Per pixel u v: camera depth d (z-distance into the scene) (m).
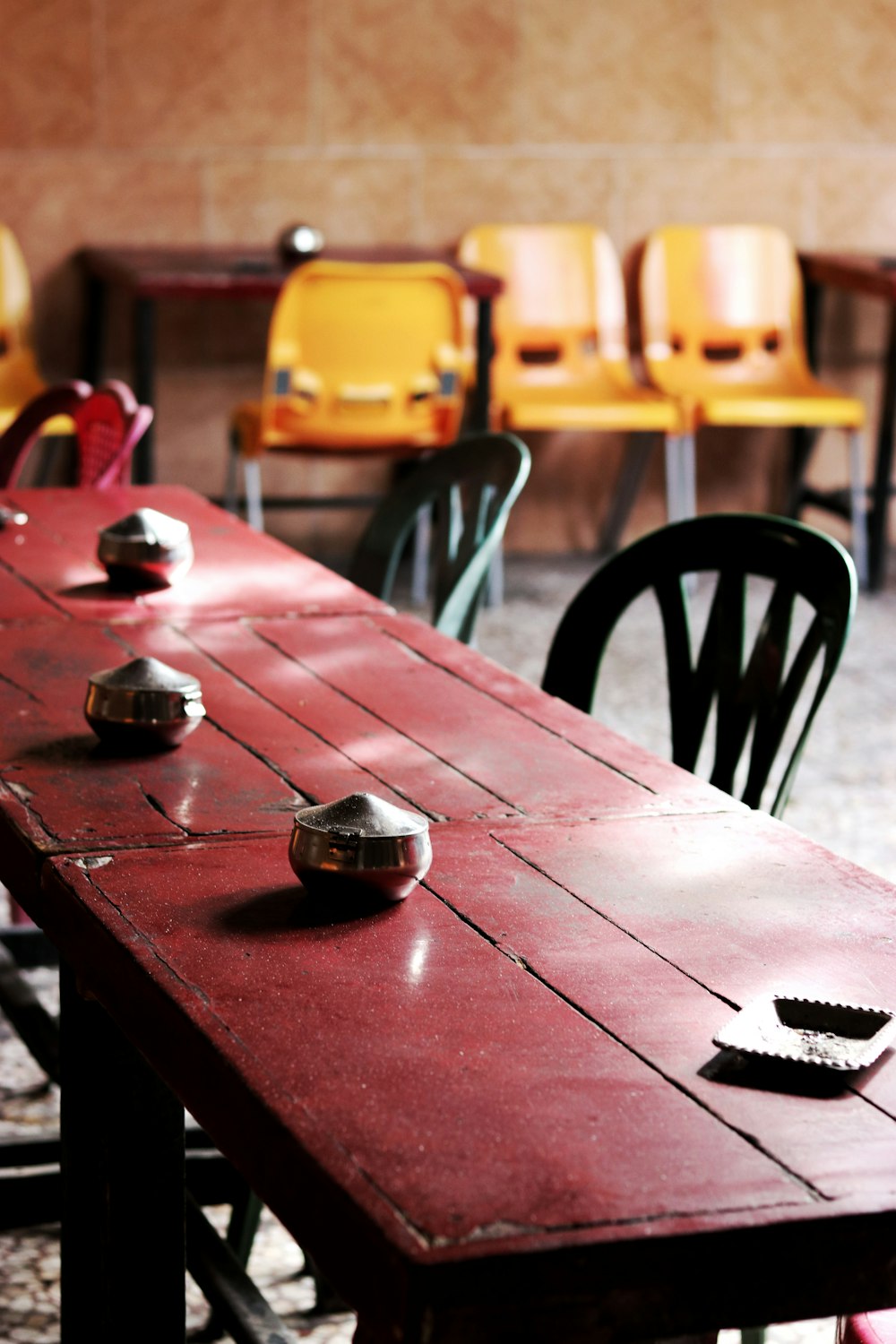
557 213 5.84
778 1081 1.03
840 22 5.91
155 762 1.60
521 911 1.27
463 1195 0.89
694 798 1.54
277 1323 1.68
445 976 1.16
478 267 5.64
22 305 5.28
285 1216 0.95
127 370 5.57
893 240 6.09
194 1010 1.09
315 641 2.04
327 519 5.88
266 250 5.51
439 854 1.39
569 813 1.50
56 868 1.33
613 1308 0.86
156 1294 1.46
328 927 1.23
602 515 6.08
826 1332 2.01
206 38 5.46
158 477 5.71
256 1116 0.98
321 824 1.27
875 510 5.66
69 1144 1.52
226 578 2.34
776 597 1.99
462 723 1.75
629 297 5.94
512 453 2.54
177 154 5.51
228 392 5.69
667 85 5.83
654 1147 0.94
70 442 5.56
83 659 1.93
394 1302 0.84
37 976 2.96
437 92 5.67
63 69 5.37
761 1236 0.87
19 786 1.51
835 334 6.12
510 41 5.69
